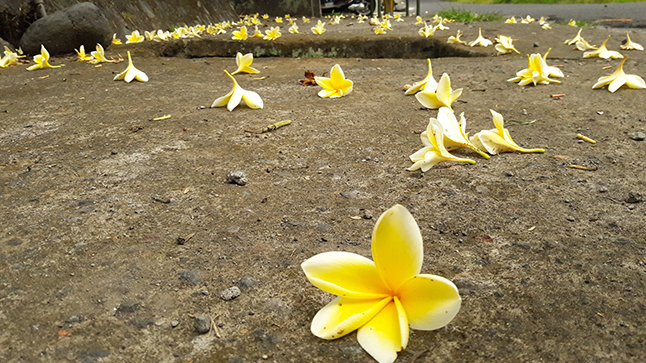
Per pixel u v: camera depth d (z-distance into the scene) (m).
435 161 0.38
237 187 0.36
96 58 0.91
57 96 0.66
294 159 0.42
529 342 0.20
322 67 0.86
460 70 0.79
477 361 0.19
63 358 0.20
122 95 0.66
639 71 0.72
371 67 0.85
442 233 0.29
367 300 0.20
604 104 0.56
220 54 1.13
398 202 0.33
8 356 0.20
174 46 1.12
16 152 0.44
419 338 0.20
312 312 0.22
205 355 0.20
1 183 0.37
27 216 0.32
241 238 0.29
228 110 0.57
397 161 0.41
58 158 0.43
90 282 0.25
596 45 0.97
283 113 0.56
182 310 0.23
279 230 0.30
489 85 0.68
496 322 0.21
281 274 0.25
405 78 0.74
